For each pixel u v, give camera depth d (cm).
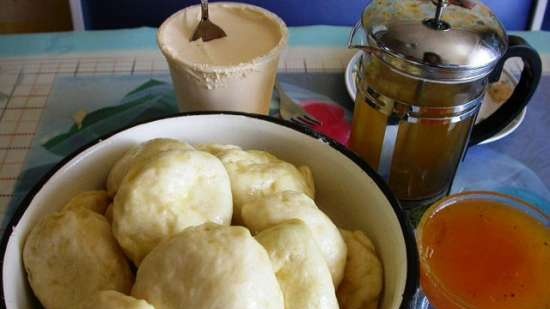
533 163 60
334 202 51
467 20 48
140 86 67
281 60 71
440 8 47
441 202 50
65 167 46
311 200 46
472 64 46
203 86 55
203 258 38
